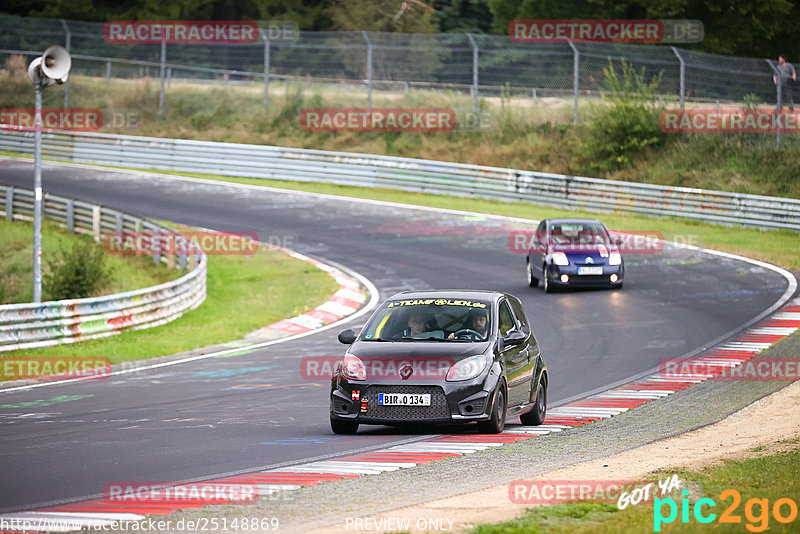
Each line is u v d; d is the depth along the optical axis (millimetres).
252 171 149375
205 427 40125
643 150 145750
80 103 185125
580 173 146375
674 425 40094
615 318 72562
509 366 38781
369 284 90750
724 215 119562
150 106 183000
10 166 153250
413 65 184875
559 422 41750
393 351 37844
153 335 72125
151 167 154750
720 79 152750
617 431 38844
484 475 29859
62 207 117750
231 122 174750
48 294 88750
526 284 88688
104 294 88750
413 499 26234
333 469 31094
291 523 23641
